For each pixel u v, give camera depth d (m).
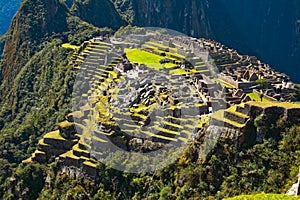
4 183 111.50
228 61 158.12
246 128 76.06
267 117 76.12
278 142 74.38
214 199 71.50
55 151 105.25
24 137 140.50
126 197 82.19
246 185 71.31
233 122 77.62
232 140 76.38
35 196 101.94
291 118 75.31
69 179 94.00
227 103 95.88
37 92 178.88
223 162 75.50
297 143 72.94
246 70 144.25
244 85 124.94
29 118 153.88
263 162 73.06
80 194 88.44
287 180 69.44
